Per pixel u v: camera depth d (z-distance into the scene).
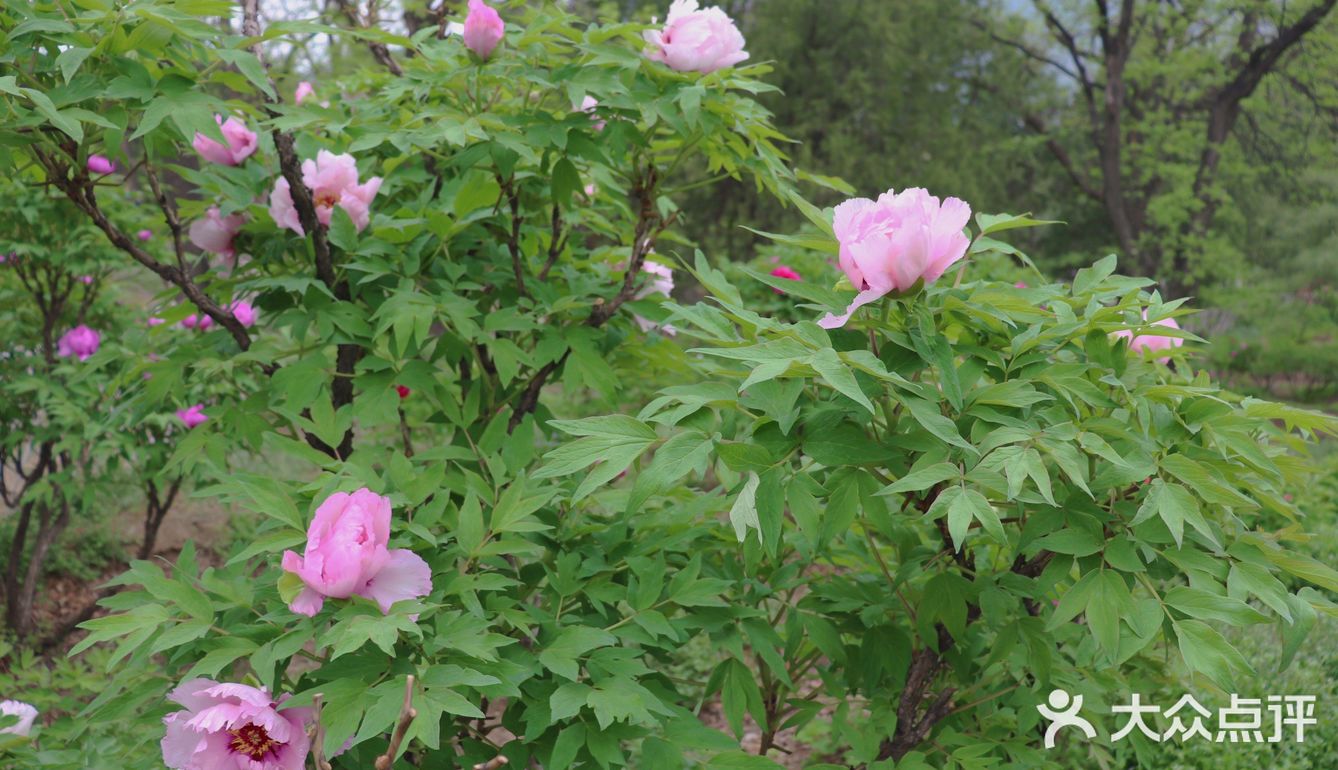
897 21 21.88
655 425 2.16
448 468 2.52
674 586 2.13
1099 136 20.83
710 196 19.94
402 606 1.72
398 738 1.46
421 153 3.03
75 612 5.66
